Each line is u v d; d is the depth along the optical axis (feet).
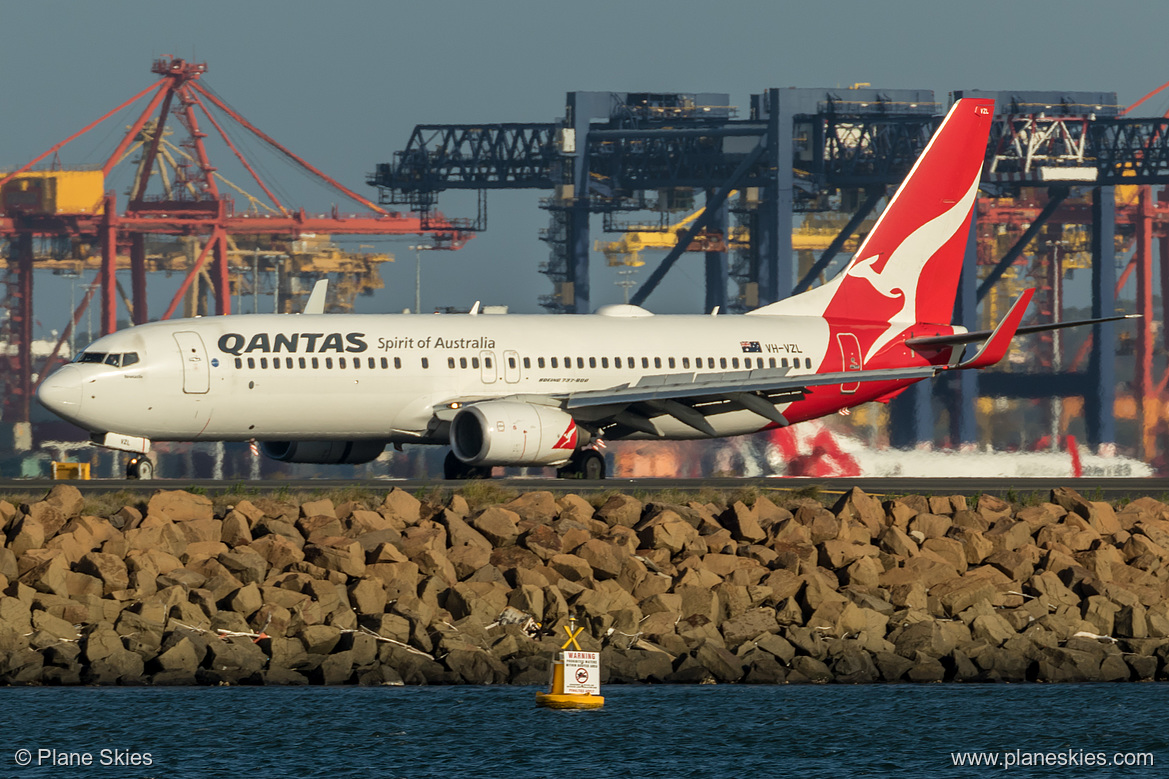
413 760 328.08
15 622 401.29
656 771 324.19
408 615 412.77
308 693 383.65
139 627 404.36
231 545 462.19
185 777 313.73
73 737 339.36
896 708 381.81
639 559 461.78
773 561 466.70
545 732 351.05
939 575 466.29
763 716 370.73
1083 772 328.29
